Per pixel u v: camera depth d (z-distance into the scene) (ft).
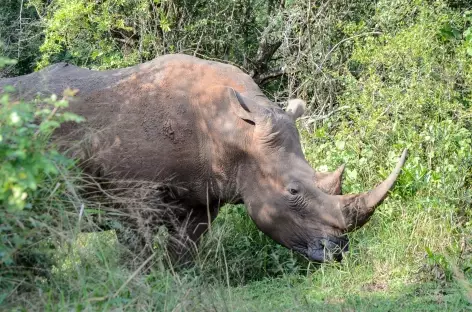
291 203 27.86
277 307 25.46
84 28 46.09
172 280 23.32
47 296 20.29
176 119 28.55
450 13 41.45
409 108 38.04
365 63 41.47
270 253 32.37
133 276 20.79
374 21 45.21
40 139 19.27
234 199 29.01
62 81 29.50
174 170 28.63
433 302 26.66
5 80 29.99
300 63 45.88
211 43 47.44
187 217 29.37
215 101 28.73
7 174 17.38
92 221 21.72
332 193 27.81
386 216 33.19
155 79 29.09
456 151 35.45
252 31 48.80
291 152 28.30
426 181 33.76
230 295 23.66
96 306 20.10
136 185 28.22
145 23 45.93
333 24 45.39
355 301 26.81
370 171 35.60
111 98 28.84
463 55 38.52
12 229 19.63
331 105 43.98
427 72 38.45
